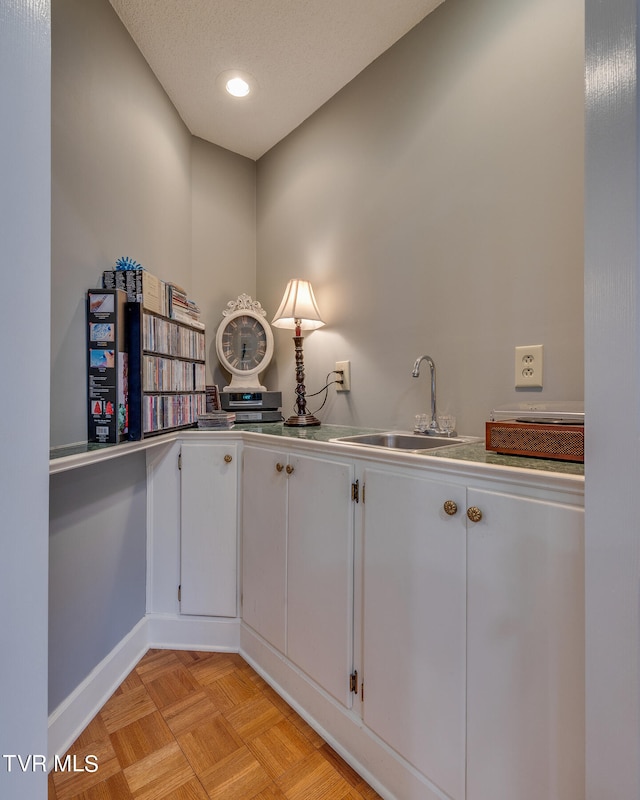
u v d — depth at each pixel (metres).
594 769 0.60
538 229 1.22
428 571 0.95
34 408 0.48
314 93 1.89
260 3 1.46
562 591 0.74
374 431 1.66
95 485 1.37
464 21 1.40
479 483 0.86
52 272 1.14
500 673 0.82
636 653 0.55
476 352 1.37
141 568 1.67
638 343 0.55
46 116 0.51
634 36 0.55
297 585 1.35
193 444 1.68
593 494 0.60
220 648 1.68
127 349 1.32
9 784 0.44
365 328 1.76
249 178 2.39
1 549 0.44
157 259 1.78
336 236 1.90
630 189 0.55
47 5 0.51
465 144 1.40
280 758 1.16
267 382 2.33
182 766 1.13
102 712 1.34
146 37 1.59
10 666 0.45
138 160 1.63
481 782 0.85
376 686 1.07
